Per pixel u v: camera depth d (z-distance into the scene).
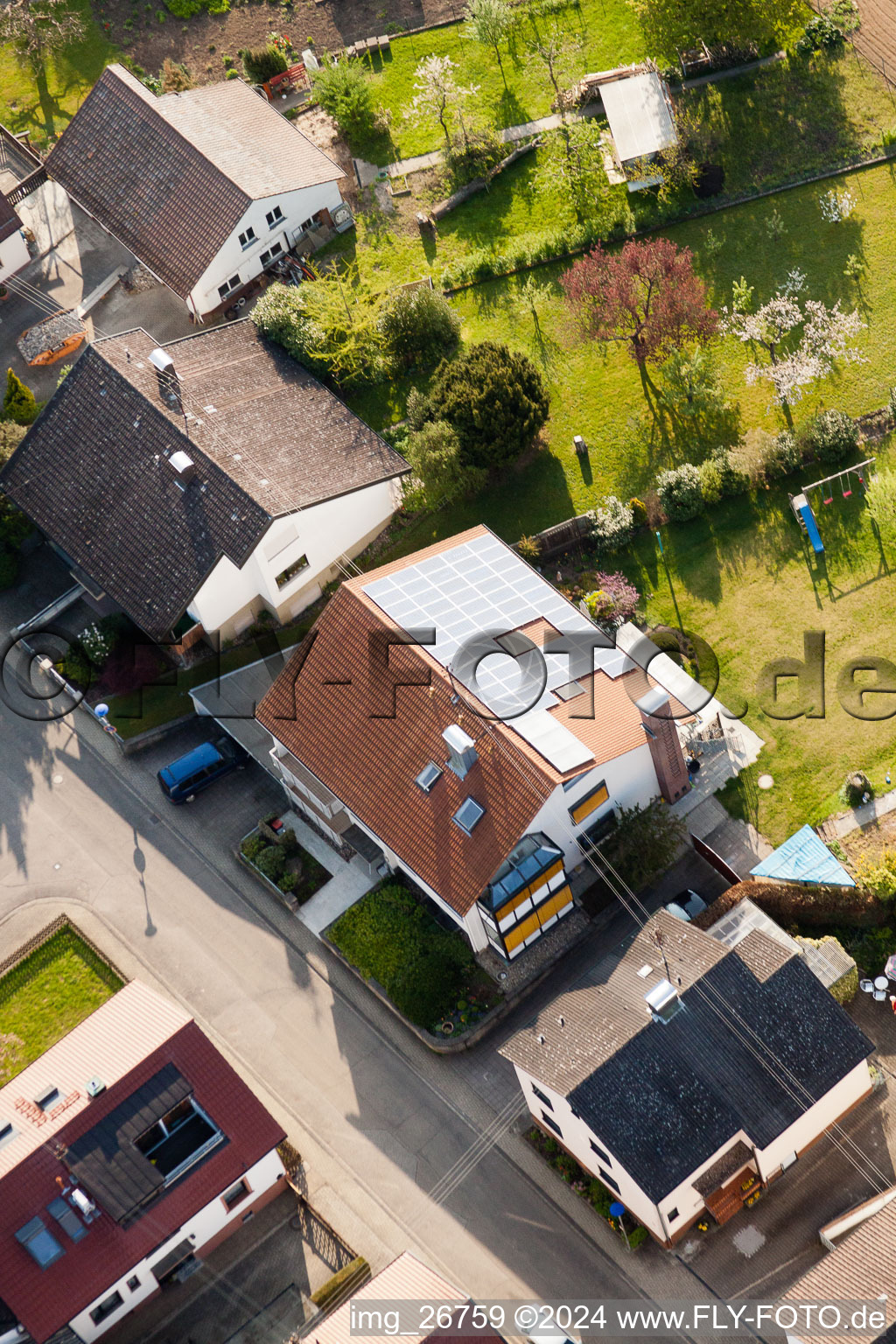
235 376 62.84
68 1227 43.47
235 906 55.47
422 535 63.06
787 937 50.00
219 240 66.25
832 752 55.50
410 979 51.91
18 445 62.31
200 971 54.03
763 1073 45.06
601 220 69.38
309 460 60.19
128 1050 45.97
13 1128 44.81
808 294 66.56
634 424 64.19
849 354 64.50
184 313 69.56
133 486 59.62
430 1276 43.09
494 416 60.41
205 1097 45.69
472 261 68.94
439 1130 49.88
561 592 59.69
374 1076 51.22
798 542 60.47
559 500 62.69
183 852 56.94
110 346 62.19
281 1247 47.81
